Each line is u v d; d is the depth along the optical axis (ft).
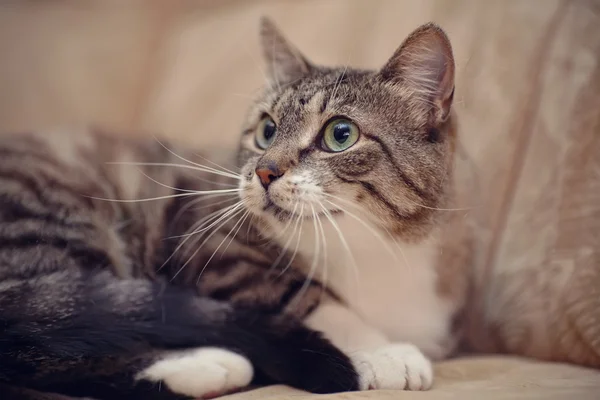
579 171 1.58
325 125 1.49
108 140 1.80
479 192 1.72
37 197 1.59
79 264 1.54
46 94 2.57
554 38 1.70
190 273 1.56
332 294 1.57
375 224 1.50
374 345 1.44
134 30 2.70
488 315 1.68
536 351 1.60
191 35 2.49
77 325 1.38
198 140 2.23
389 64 1.50
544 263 1.59
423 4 1.97
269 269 1.54
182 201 1.66
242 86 2.23
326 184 1.45
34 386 1.31
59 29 2.66
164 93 2.43
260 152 1.59
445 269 1.61
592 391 1.31
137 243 1.65
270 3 2.36
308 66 1.67
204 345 1.42
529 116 1.71
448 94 1.49
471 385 1.38
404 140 1.49
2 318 1.36
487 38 1.79
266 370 1.41
